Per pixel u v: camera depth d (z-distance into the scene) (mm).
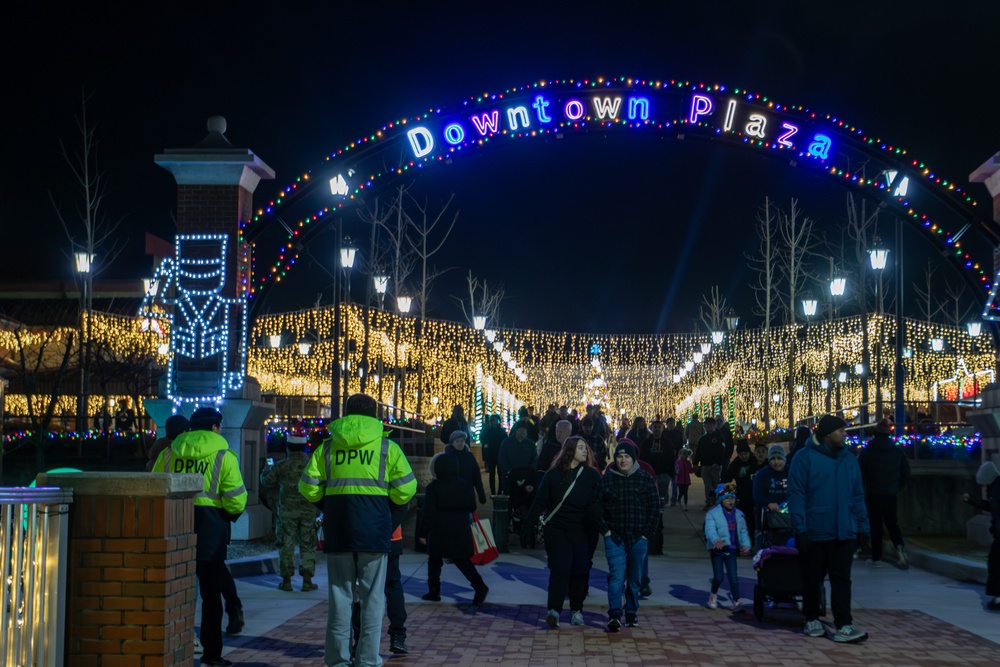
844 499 10195
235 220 18344
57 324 37531
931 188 19344
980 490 19953
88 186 33781
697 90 19406
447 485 12266
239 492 9148
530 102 19469
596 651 9688
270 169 19047
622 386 80062
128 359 35656
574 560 10852
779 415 54438
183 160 18125
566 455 10867
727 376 56000
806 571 10469
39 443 25297
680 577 14609
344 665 8297
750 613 11734
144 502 6863
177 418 10273
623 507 10734
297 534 13031
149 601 6801
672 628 10844
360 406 8609
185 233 18297
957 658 9422
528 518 10930
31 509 6371
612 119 19438
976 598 12984
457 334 50594
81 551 6840
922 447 22922
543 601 12570
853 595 13211
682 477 26203
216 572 8992
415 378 51844
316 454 8469
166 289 18484
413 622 11125
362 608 8352
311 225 19250
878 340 31906
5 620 6152
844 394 51344
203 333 18000
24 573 6340
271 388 45344
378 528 8273
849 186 19766
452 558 12117
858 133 19406
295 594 12773
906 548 17125
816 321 47906
